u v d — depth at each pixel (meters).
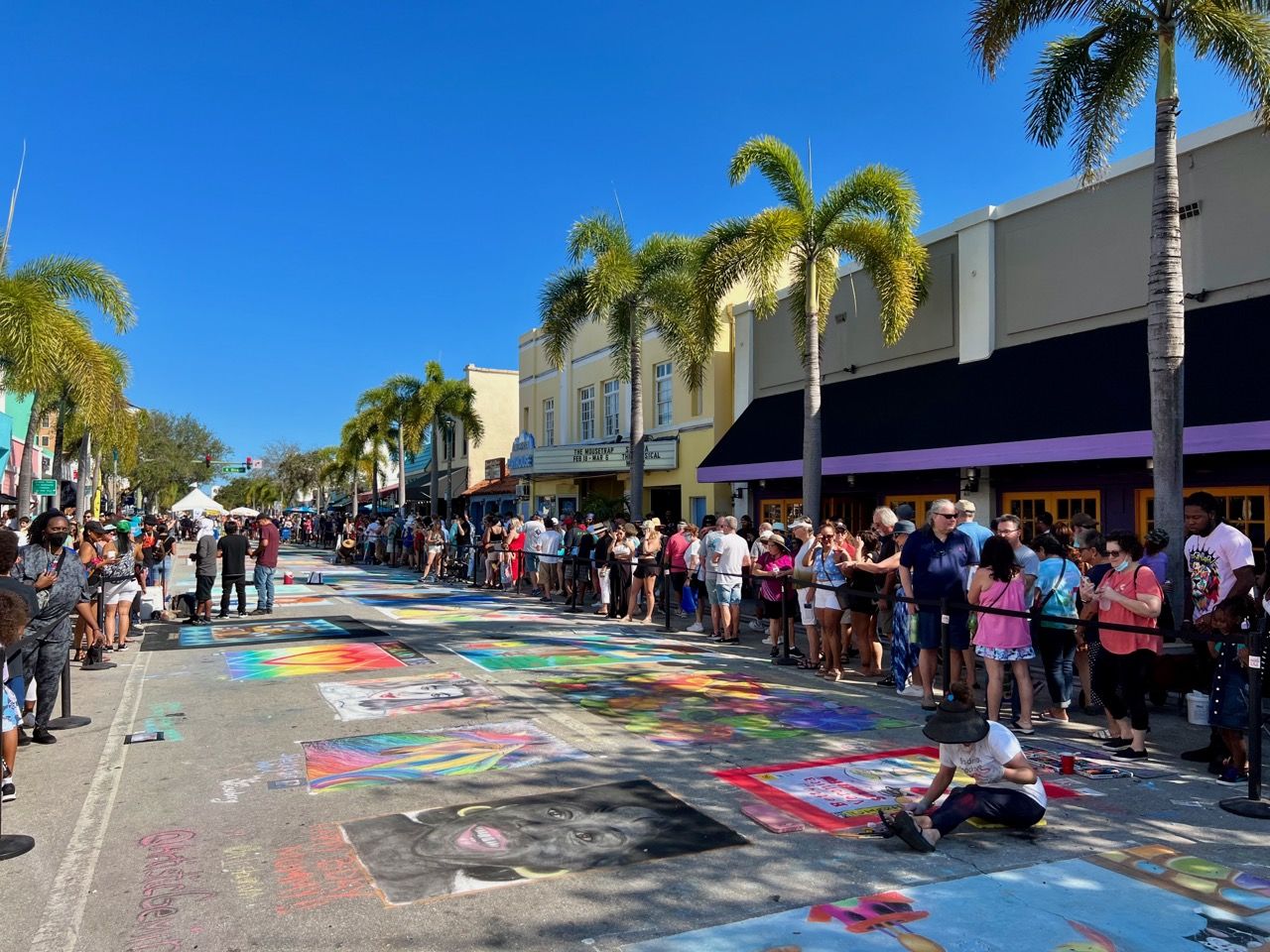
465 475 42.03
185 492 69.19
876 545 10.68
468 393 34.31
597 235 18.91
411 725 7.34
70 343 15.17
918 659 8.55
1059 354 13.07
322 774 6.00
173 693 8.80
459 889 4.14
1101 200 12.95
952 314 15.41
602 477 27.31
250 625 13.95
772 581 11.24
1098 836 4.79
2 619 5.45
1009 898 4.00
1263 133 10.25
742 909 3.91
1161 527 8.71
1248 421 9.52
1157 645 6.38
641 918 3.83
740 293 22.27
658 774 5.91
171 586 21.61
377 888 4.16
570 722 7.41
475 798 5.43
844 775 5.89
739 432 19.50
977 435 13.00
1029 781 4.81
